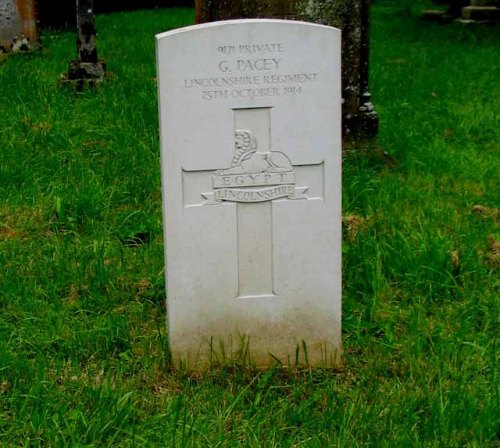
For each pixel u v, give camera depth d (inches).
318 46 110.7
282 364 117.6
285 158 112.7
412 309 128.9
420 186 169.8
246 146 111.8
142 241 148.8
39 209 158.1
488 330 125.0
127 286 135.3
